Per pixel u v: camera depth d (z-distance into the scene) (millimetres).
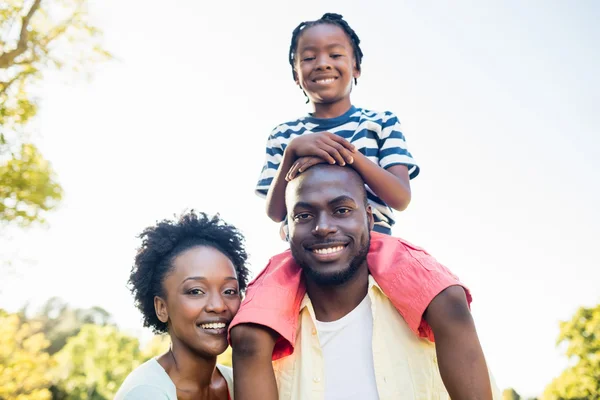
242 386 2287
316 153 2445
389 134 3191
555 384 26969
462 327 2195
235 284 2812
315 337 2424
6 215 12289
